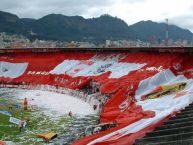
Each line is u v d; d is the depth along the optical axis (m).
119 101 71.19
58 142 56.22
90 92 93.12
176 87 71.50
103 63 112.88
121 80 89.88
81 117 73.19
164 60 99.00
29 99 94.44
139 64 102.56
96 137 39.31
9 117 72.56
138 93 77.62
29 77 120.19
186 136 22.33
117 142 33.91
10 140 57.78
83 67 114.00
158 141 22.30
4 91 108.56
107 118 63.25
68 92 101.69
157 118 35.84
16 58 135.75
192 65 92.44
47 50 134.50
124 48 115.81
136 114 54.34
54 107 84.12
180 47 101.12
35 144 55.66
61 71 116.31
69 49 130.38
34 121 70.44
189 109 31.52
